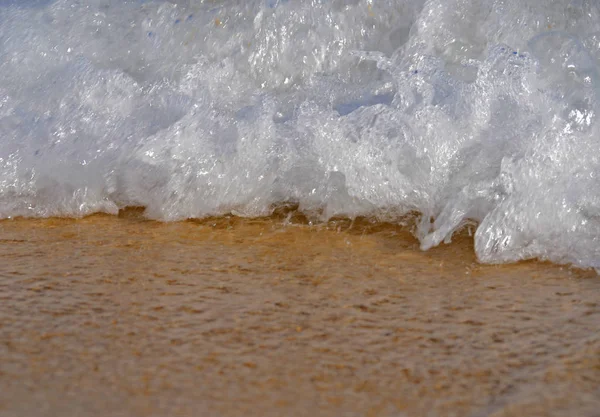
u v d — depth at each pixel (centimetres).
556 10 493
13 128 486
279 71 517
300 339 288
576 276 347
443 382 257
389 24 519
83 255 380
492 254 370
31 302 323
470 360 271
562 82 436
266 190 437
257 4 530
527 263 363
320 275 351
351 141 432
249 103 479
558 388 251
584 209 383
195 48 528
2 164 466
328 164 432
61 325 301
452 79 449
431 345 283
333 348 281
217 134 452
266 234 405
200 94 484
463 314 310
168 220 430
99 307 318
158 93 487
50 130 479
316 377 261
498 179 397
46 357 275
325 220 420
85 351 279
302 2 525
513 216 380
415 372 263
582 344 281
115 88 492
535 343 283
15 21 548
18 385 256
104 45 534
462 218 398
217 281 345
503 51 441
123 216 439
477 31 499
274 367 268
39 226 429
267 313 311
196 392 251
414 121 430
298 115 449
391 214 418
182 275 352
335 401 246
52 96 499
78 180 455
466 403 244
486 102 430
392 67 492
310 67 516
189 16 537
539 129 409
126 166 455
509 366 267
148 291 334
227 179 440
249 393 251
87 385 255
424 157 422
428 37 503
